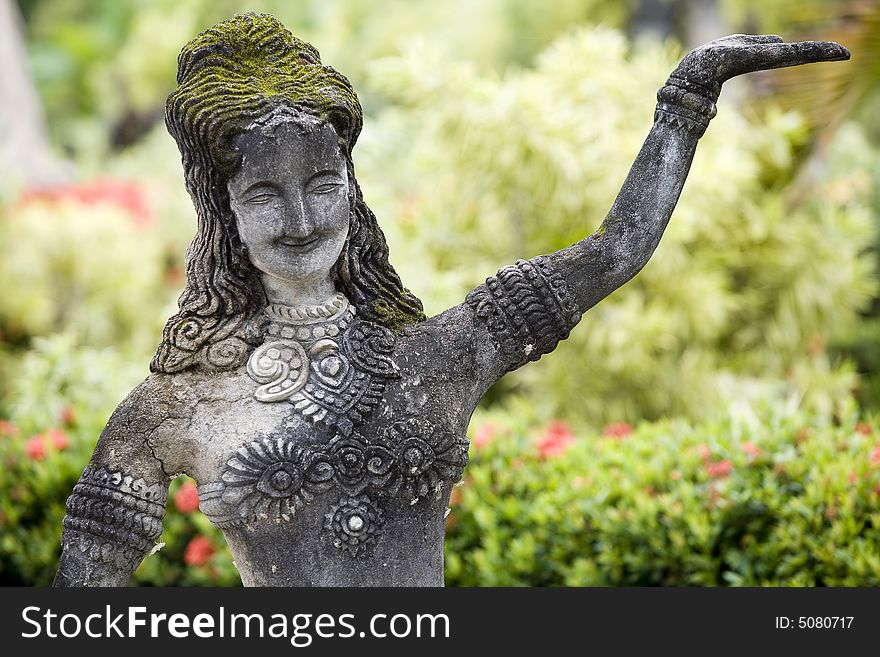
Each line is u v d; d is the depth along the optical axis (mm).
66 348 8633
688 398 8828
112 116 20219
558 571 5812
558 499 5859
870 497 5285
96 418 7039
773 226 9242
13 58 14703
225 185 3492
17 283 11188
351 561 3477
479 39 18438
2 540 6289
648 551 5602
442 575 3682
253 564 3514
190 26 20125
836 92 9000
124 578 3520
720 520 5488
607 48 9078
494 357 3688
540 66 9633
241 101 3396
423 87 8750
